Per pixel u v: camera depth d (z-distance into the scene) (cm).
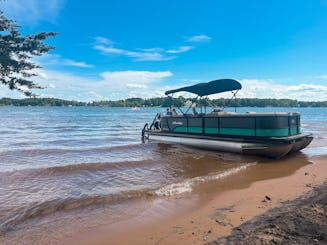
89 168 1084
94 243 497
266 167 1098
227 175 973
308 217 482
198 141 1490
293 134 1280
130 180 936
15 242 502
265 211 591
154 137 1833
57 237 523
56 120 4934
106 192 797
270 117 1188
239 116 1298
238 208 634
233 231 486
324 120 4944
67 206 688
